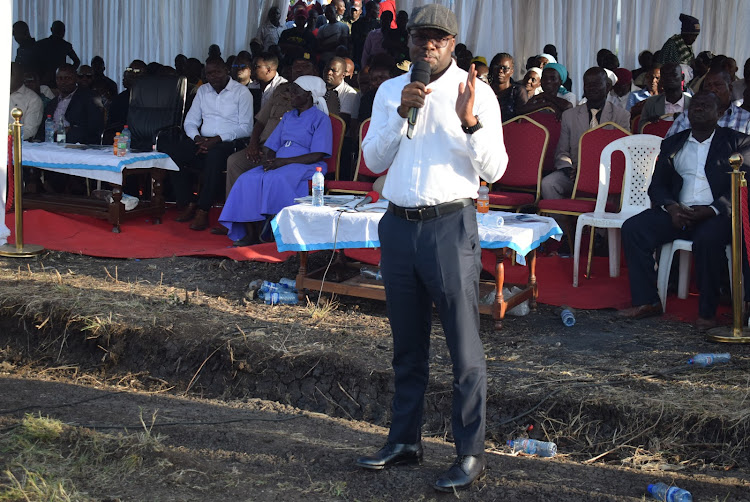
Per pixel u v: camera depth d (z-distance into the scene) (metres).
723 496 3.46
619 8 10.82
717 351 5.00
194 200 8.84
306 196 6.84
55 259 6.99
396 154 3.39
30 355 5.48
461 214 3.30
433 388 4.55
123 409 4.47
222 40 12.27
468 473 3.40
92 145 8.84
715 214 5.51
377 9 12.23
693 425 4.05
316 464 3.70
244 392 4.95
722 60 8.53
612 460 4.01
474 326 3.35
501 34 11.14
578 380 4.55
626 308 5.91
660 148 6.09
